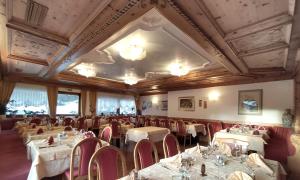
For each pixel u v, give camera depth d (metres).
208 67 5.73
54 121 6.63
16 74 6.74
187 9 2.14
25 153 4.13
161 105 10.59
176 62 5.19
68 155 2.64
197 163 2.01
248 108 6.55
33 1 2.19
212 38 2.98
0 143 5.13
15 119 7.15
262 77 6.23
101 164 1.81
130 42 3.72
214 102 7.59
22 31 2.85
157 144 5.43
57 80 7.68
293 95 5.61
